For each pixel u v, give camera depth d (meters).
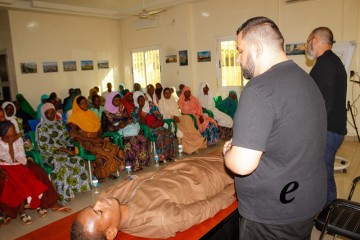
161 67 7.77
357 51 4.98
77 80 7.64
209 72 6.95
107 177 3.78
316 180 1.07
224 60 6.70
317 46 2.14
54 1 6.41
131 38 8.36
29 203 2.77
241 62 1.13
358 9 4.88
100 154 3.55
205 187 1.70
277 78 0.98
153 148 4.84
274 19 5.73
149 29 7.83
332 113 2.09
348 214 1.72
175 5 6.99
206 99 5.57
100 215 1.29
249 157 0.96
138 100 4.34
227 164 1.03
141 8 7.31
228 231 1.83
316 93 1.06
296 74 1.01
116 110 4.03
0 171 2.65
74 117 3.71
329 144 2.15
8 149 2.72
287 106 0.96
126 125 4.05
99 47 8.12
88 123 3.78
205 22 6.79
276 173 1.03
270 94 0.96
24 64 6.61
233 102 5.84
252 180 1.08
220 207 1.72
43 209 2.93
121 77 8.77
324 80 2.05
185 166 1.82
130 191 1.63
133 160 3.97
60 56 7.26
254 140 0.95
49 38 7.02
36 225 2.72
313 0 5.26
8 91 6.88
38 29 6.81
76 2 6.61
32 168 2.89
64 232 1.63
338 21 5.08
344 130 2.16
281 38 1.06
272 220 1.07
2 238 2.52
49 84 7.08
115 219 1.35
